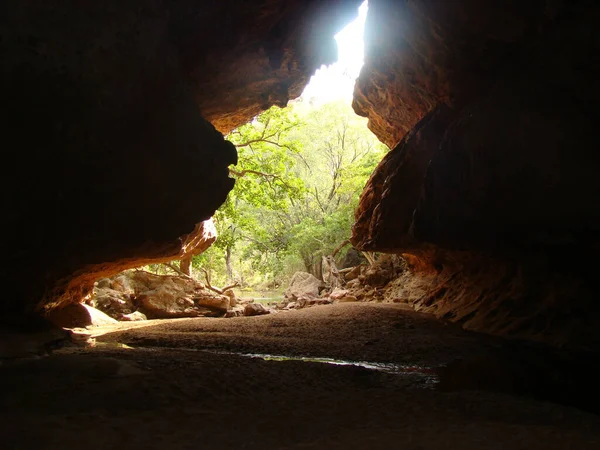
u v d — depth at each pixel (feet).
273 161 97.71
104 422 16.35
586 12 30.66
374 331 48.42
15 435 14.34
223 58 44.42
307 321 55.88
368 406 20.94
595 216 33.30
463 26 38.99
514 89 37.78
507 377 28.37
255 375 26.58
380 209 57.11
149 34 31.17
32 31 24.38
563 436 15.69
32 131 25.52
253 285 185.68
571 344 34.60
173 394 21.24
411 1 43.29
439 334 45.93
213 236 67.15
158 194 34.91
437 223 44.19
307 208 136.67
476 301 51.83
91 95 27.45
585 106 33.19
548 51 34.06
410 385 26.07
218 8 38.24
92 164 29.68
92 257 36.22
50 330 37.19
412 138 54.13
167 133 34.14
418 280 75.51
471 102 44.55
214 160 37.63
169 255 49.39
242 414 18.92
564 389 25.76
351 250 129.70
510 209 38.09
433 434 15.98
